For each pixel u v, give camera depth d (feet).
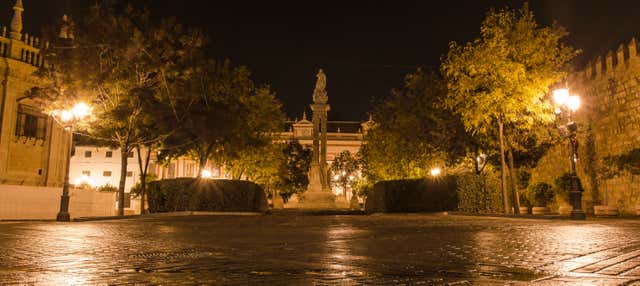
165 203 90.89
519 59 75.92
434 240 31.60
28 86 103.86
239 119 114.32
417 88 111.65
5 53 101.19
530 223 52.06
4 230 42.63
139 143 91.66
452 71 81.00
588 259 21.89
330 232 39.29
